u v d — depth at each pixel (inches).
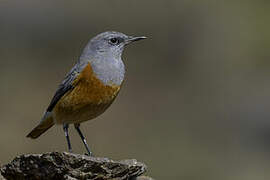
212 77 1033.5
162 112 913.5
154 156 794.2
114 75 448.8
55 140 761.0
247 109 928.3
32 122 828.0
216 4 1143.0
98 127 818.8
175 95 976.9
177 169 778.8
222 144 847.7
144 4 1113.4
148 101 939.3
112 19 1090.7
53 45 1026.7
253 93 976.3
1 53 993.5
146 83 994.1
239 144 848.9
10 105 860.6
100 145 783.1
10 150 750.5
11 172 384.8
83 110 449.7
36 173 379.6
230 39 1098.1
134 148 796.6
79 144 766.5
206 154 812.0
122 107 896.3
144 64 1034.1
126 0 1113.4
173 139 842.2
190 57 1067.9
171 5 1119.6
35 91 914.7
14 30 1026.1
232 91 992.9
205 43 1088.8
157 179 764.6
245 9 1143.6
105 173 379.9
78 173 375.2
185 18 1111.0
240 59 1069.8
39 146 756.0
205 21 1113.4
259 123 890.1
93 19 1079.0
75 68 449.1
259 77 1024.2
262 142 853.8
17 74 953.5
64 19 1059.3
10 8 1046.4
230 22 1120.2
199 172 778.8
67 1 1084.5
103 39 454.9
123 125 844.6
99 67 445.4
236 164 802.2
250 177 775.7
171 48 1072.2
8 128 798.5
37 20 1044.5
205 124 900.0
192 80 1026.1
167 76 1024.9
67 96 448.1
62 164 373.7
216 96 980.6
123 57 1037.2
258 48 1087.0
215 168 789.9
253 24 1120.8
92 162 374.9
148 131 847.1
